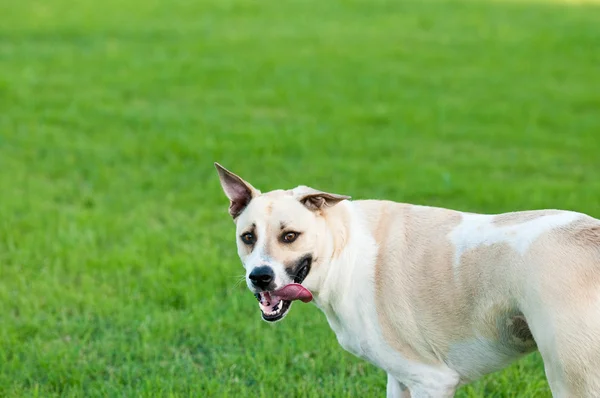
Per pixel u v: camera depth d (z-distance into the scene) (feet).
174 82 65.67
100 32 85.51
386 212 19.17
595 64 71.41
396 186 40.86
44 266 31.27
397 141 50.06
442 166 44.78
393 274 18.19
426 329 17.93
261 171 43.93
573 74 68.08
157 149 47.34
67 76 67.05
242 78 67.00
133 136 50.39
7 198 38.86
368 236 18.79
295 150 47.67
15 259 31.60
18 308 28.32
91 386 23.17
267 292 18.16
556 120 54.13
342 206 19.29
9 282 30.30
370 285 18.40
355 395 22.52
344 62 72.64
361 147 48.44
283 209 18.49
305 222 18.43
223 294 29.12
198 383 22.70
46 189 40.52
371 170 43.60
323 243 18.65
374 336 18.48
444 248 17.78
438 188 40.06
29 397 22.33
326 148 48.24
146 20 92.32
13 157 46.03
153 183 41.91
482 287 16.90
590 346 14.90
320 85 64.75
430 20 91.66
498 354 17.52
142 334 25.88
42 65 70.59
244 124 53.36
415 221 18.62
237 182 19.44
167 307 28.19
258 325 26.27
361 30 86.74
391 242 18.48
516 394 22.39
